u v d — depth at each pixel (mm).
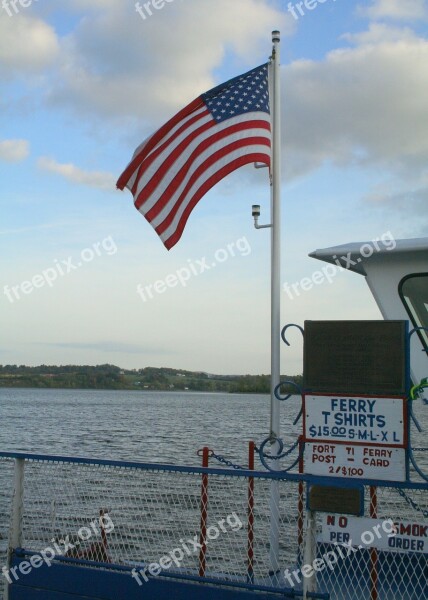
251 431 60656
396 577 7109
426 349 6645
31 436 56156
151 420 90438
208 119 8969
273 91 9109
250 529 7031
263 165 8875
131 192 9039
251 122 8898
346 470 6344
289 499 9156
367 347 6348
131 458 32188
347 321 6426
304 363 6559
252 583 6777
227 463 7980
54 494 7512
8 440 51688
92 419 92625
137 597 6984
